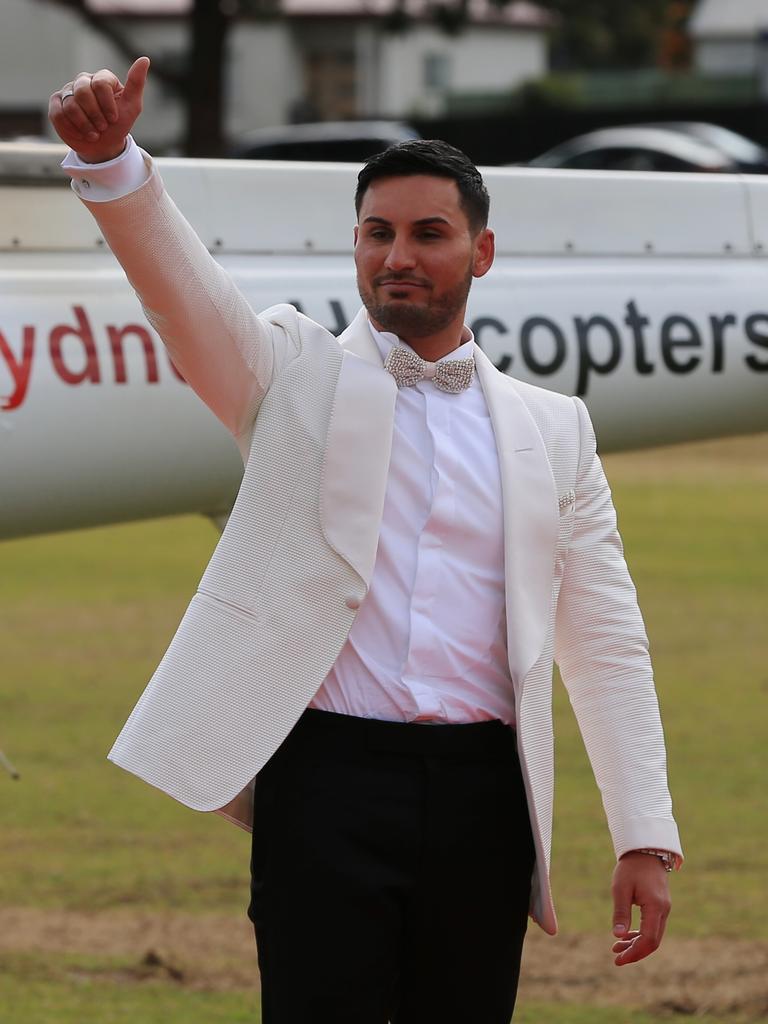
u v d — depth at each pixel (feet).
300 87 487.20
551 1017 48.24
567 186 53.01
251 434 29.53
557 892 59.88
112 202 26.76
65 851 63.93
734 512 149.79
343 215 49.39
